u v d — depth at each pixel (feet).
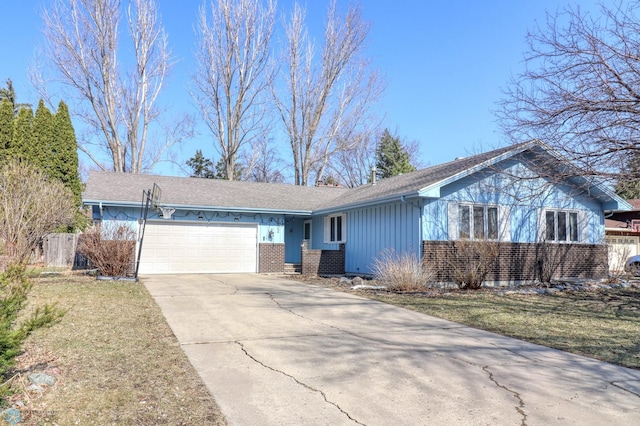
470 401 14.07
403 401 13.98
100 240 45.14
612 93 33.81
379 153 139.74
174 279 49.49
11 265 13.25
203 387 14.87
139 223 55.52
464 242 43.57
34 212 41.22
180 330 23.18
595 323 27.45
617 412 13.38
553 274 51.13
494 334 24.08
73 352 18.08
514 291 41.70
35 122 76.43
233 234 60.85
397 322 26.81
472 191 47.65
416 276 40.86
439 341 22.16
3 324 11.60
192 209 57.52
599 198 54.29
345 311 30.12
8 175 41.27
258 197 65.82
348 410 13.21
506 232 48.91
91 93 91.04
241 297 35.70
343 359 18.53
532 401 14.17
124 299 32.17
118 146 93.81
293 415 12.80
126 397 13.69
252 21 98.27
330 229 63.72
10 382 12.81
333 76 104.47
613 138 34.35
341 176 138.72
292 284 46.06
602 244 54.90
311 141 105.81
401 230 48.03
